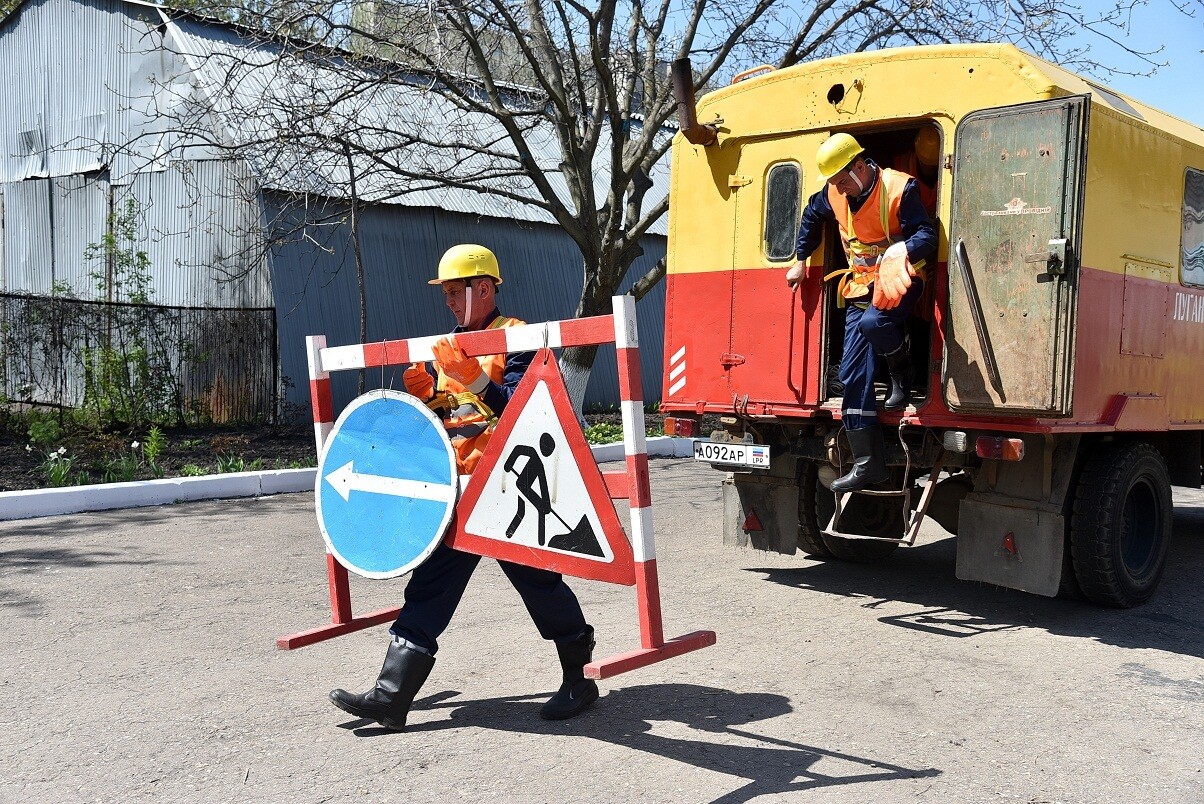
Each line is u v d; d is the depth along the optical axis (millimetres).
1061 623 6238
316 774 3867
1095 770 4008
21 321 13461
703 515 9641
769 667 5230
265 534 8422
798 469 7246
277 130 13070
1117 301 6266
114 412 14000
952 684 5027
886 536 7297
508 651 5379
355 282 15875
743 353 6836
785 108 6637
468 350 4289
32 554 7562
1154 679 5164
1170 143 6832
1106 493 6312
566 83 15703
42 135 19531
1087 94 5395
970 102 5855
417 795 3688
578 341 3967
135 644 5488
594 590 6809
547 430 4039
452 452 4227
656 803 3633
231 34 17812
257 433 13875
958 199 5754
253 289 15359
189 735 4246
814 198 6238
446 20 13094
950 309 5770
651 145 15016
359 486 4523
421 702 4645
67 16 18797
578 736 4242
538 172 14203
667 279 7227
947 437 5910
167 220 16875
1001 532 6191
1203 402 7379
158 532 8445
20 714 4480
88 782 3801
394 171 13664
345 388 15625
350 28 12859
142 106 17547
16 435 12922
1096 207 6004
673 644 3951
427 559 4242
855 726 4422
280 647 4773
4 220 20234
